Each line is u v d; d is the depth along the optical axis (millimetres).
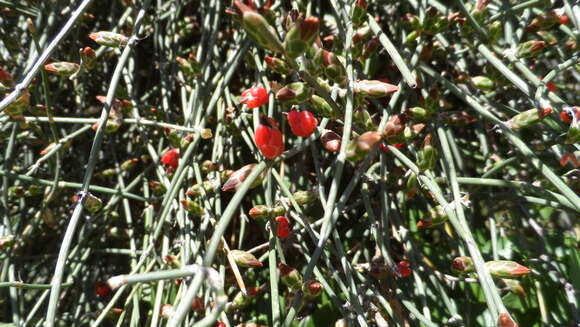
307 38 120
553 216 230
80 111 234
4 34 225
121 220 232
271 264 167
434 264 201
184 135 201
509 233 211
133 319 180
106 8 263
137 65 245
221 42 241
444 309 192
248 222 207
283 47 121
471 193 203
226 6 236
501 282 194
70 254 201
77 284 206
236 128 201
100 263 232
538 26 178
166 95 227
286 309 166
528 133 226
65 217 239
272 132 143
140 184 237
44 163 236
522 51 174
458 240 195
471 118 183
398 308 172
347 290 170
